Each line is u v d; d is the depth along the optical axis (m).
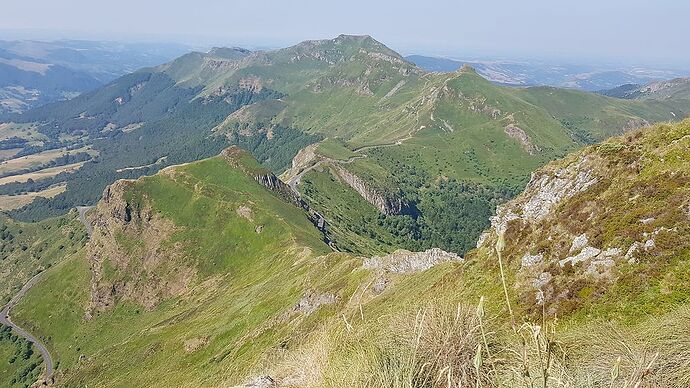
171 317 155.62
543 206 31.47
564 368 6.96
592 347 8.84
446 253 62.00
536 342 5.71
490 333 8.14
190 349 111.44
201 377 87.38
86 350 174.38
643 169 26.80
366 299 63.06
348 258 102.88
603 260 22.59
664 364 7.71
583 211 27.48
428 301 8.98
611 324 9.82
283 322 87.38
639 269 20.69
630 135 29.95
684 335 8.20
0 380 170.75
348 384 7.93
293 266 133.25
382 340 8.50
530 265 27.06
